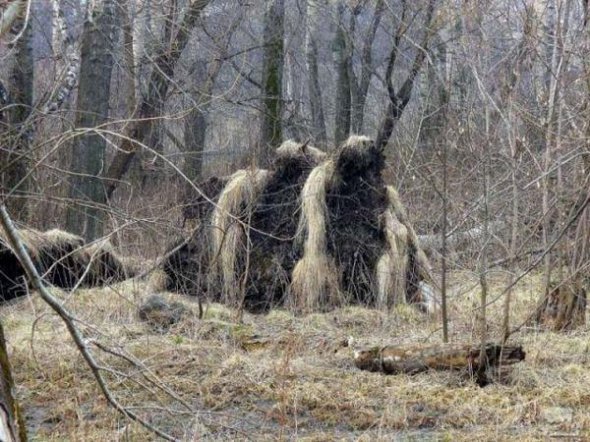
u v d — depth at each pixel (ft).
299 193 48.98
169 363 34.06
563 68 38.01
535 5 42.98
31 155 33.91
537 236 41.98
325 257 47.03
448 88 39.55
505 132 43.09
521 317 40.81
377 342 37.93
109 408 29.50
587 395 30.55
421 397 30.66
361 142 48.16
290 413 29.86
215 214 47.70
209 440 26.86
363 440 27.30
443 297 35.47
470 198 45.78
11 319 40.70
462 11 40.88
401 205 48.93
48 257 45.80
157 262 47.06
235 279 47.60
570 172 40.27
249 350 37.45
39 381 32.55
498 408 29.68
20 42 49.96
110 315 41.55
